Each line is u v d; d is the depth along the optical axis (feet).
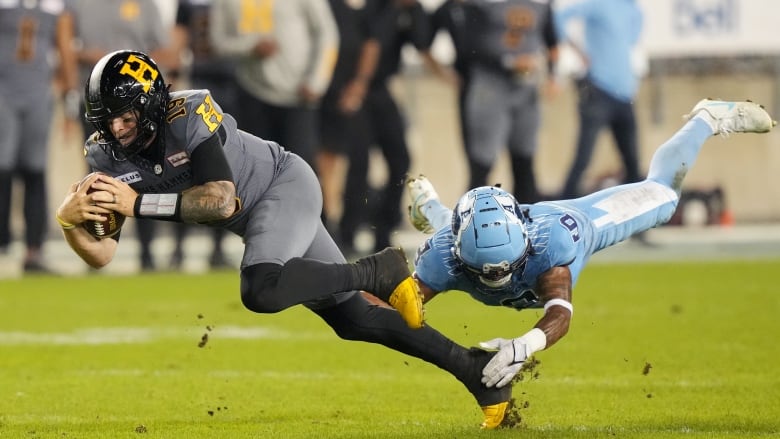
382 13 162.20
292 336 102.42
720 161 237.66
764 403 69.36
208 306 122.83
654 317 109.60
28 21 151.74
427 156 235.81
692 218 231.91
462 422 65.21
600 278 147.13
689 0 214.07
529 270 61.62
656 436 59.06
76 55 156.66
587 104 168.45
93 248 60.95
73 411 69.36
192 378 81.15
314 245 63.26
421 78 234.99
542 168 236.02
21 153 156.87
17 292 138.21
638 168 171.94
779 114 231.71
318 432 61.46
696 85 233.35
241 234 63.10
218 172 58.29
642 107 233.76
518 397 72.95
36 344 97.66
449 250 62.90
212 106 59.11
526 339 58.23
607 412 67.62
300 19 153.48
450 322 110.01
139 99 56.90
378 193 188.85
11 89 152.56
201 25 159.53
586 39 167.63
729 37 214.07
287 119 154.92
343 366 86.48
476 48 159.43
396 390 76.23
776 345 92.02
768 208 237.86
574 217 63.52
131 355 91.71
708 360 85.87
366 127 164.35
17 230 225.97
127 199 58.18
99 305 124.57
